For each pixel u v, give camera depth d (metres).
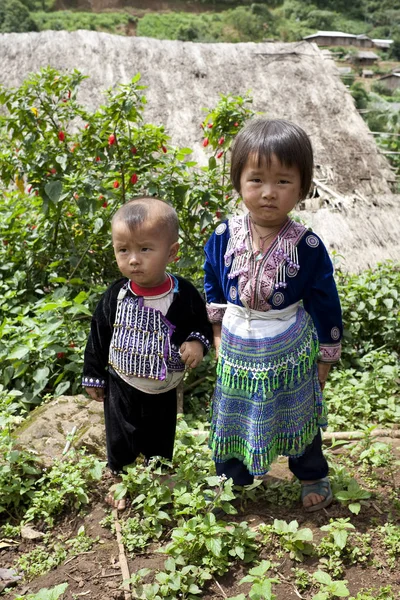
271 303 2.61
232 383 2.72
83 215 5.10
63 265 5.43
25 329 4.51
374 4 54.19
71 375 4.48
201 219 4.94
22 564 2.78
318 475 2.93
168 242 2.67
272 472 3.33
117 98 4.83
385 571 2.61
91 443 3.47
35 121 5.05
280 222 2.61
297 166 2.45
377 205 8.52
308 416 2.78
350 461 3.44
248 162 2.46
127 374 2.82
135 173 5.08
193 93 10.29
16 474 3.17
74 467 3.18
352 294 5.34
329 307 2.64
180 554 2.62
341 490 3.04
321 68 11.33
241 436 2.78
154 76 10.55
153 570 2.66
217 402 2.81
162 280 2.80
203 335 2.83
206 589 2.56
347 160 9.45
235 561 2.68
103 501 3.12
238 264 2.64
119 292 2.84
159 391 2.88
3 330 4.45
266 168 2.42
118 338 2.82
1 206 6.02
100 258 5.47
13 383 4.44
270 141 2.40
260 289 2.59
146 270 2.65
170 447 3.06
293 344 2.66
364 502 2.97
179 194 4.97
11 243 5.49
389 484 3.21
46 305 4.42
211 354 4.75
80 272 5.35
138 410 2.90
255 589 2.31
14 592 2.63
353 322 5.36
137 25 48.88
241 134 2.50
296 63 11.34
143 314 2.79
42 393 4.45
